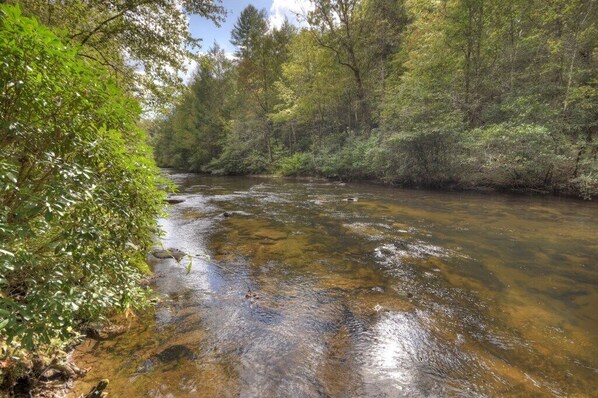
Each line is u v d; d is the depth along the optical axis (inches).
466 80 641.6
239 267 224.8
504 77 629.6
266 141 1166.3
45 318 75.2
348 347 130.7
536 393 104.5
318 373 115.2
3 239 69.0
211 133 1306.6
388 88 772.0
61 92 76.6
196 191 665.6
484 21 604.1
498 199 486.3
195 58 328.8
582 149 448.1
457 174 583.8
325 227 335.3
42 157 78.0
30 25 67.0
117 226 102.9
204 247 271.3
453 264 224.1
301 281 199.3
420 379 111.8
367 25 822.5
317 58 877.2
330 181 824.3
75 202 77.0
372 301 171.5
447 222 346.9
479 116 610.5
